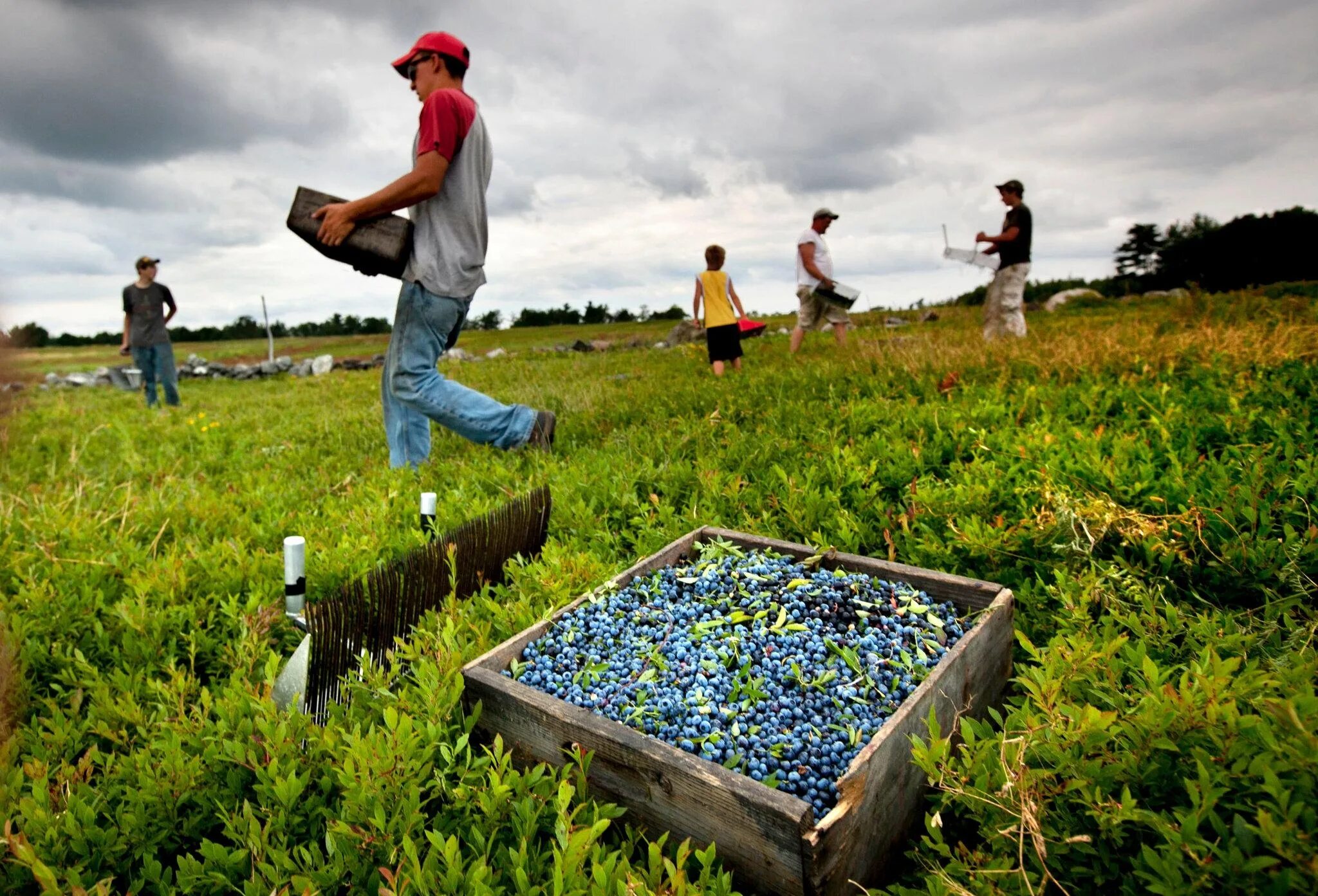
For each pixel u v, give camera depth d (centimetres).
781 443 489
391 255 491
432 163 482
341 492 534
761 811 163
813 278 1022
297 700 216
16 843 151
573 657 237
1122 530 294
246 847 180
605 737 189
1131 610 264
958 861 164
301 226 489
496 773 179
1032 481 364
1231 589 275
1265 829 131
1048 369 645
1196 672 173
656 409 671
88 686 259
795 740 194
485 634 256
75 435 792
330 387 1445
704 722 198
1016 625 274
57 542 386
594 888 151
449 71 517
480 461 532
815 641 235
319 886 163
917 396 624
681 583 285
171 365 1205
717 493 404
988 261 985
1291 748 145
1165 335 740
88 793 196
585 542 375
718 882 155
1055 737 173
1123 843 159
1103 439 416
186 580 333
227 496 504
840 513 359
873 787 175
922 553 319
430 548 291
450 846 157
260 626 292
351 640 249
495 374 1343
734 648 237
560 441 604
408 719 187
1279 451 365
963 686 222
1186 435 411
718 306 964
